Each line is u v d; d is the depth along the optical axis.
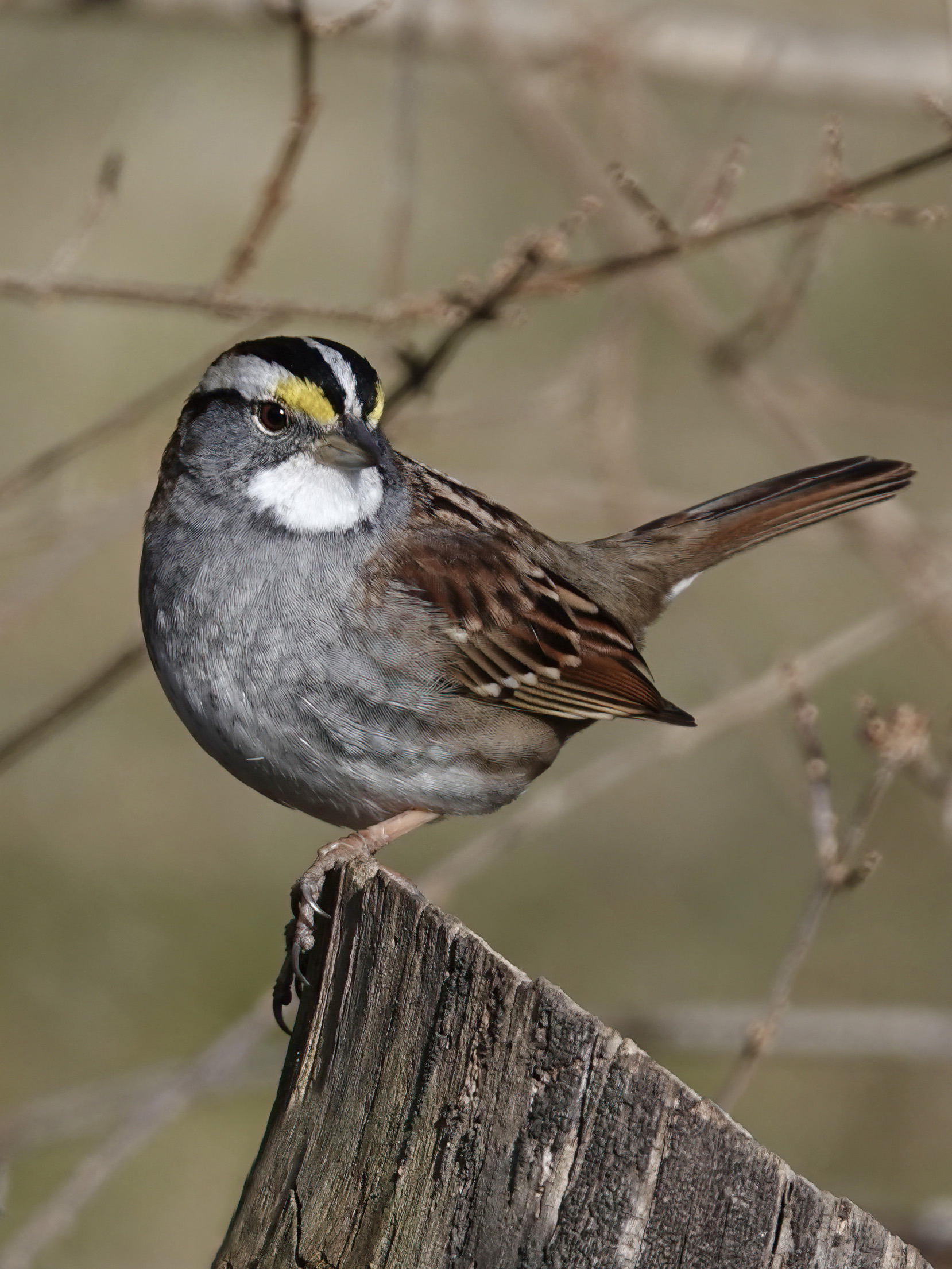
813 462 10.94
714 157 10.95
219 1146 12.92
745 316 14.93
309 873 7.30
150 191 16.97
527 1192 4.93
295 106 8.98
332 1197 5.27
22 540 9.90
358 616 7.60
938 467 14.76
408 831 7.79
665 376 15.66
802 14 15.12
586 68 11.43
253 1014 9.21
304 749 7.61
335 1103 5.39
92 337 16.55
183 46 17.14
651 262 8.56
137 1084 10.07
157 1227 12.24
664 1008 11.35
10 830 14.55
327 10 11.52
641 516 11.09
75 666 15.23
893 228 16.30
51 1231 8.70
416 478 8.44
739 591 15.45
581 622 8.35
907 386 16.02
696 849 14.70
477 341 15.83
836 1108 13.09
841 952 13.73
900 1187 12.62
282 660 7.52
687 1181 4.84
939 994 13.38
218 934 14.05
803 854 14.48
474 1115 5.04
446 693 7.77
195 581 7.60
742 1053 7.88
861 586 15.58
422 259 16.58
